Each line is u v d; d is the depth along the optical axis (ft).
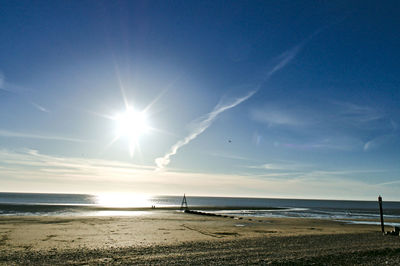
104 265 44.96
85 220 137.39
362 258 50.62
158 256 52.13
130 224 122.72
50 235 84.23
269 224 143.84
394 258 51.01
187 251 57.93
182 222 140.87
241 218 181.16
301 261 47.52
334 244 69.26
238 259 49.19
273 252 56.49
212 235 91.15
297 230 116.06
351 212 323.78
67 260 48.83
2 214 183.21
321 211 331.36
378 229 130.62
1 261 47.83
